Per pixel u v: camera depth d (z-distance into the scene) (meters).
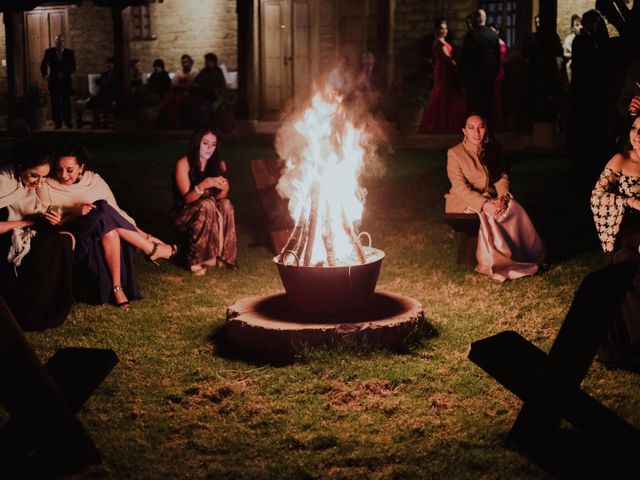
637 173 4.95
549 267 6.51
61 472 3.48
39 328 5.30
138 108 16.86
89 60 21.09
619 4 8.13
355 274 4.82
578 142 11.67
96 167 11.77
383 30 15.41
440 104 14.05
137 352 4.93
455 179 6.57
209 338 5.16
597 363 4.55
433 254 7.11
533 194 8.99
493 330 5.16
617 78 9.22
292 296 4.95
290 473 3.46
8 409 3.28
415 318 4.91
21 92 18.61
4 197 5.52
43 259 5.30
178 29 20.52
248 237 7.87
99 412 4.10
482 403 4.11
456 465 3.49
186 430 3.89
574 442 3.64
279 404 4.15
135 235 5.94
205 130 6.77
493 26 14.91
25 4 18.05
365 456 3.59
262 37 17.77
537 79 12.84
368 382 4.35
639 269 4.47
